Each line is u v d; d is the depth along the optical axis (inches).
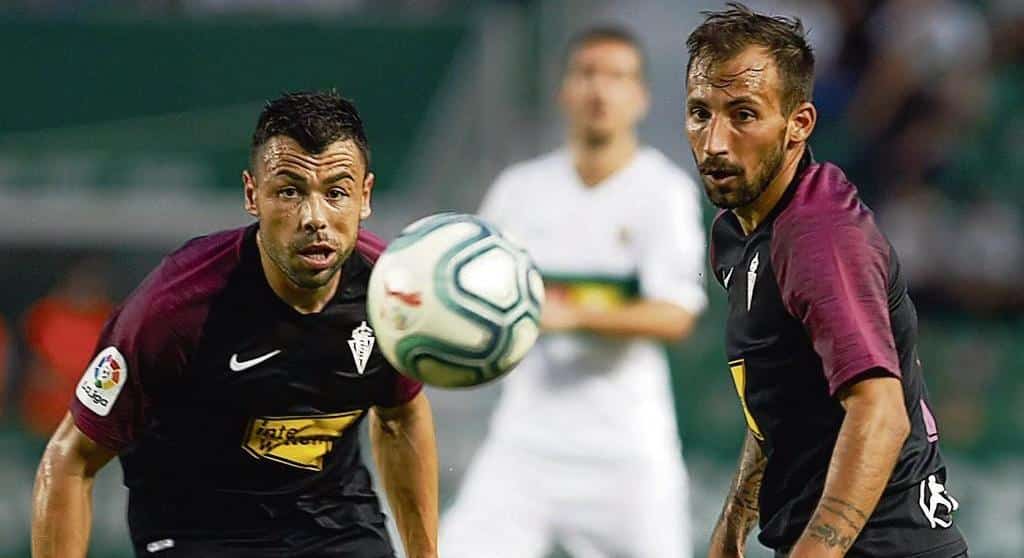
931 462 677.9
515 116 1819.6
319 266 681.6
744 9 674.2
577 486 1181.7
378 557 783.1
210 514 753.0
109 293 1902.1
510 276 671.1
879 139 1808.6
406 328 665.0
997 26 1995.6
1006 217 1771.7
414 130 1831.9
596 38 1199.6
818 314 615.8
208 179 1809.8
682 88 2034.9
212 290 707.4
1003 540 1456.7
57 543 731.4
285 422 732.7
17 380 1722.4
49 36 1833.2
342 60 1843.0
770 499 690.8
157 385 717.9
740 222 692.7
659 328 1159.6
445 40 1839.3
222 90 1833.2
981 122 1841.8
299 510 756.6
